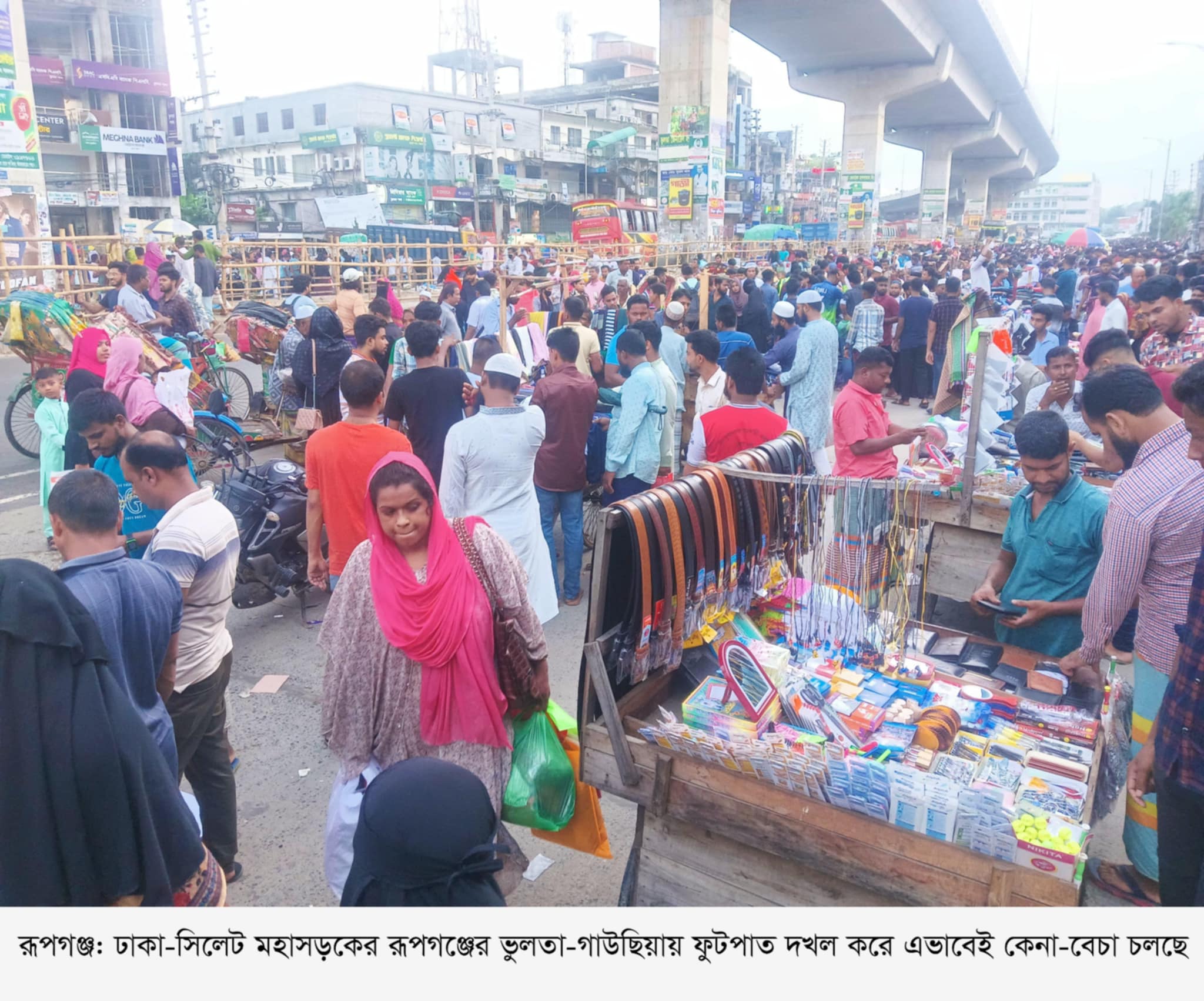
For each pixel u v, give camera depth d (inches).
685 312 353.4
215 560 112.1
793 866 90.2
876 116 1843.0
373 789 65.9
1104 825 139.4
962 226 3065.9
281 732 164.6
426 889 63.8
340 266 820.6
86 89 1460.4
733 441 164.2
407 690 98.3
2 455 352.5
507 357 153.9
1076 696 113.6
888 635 113.4
